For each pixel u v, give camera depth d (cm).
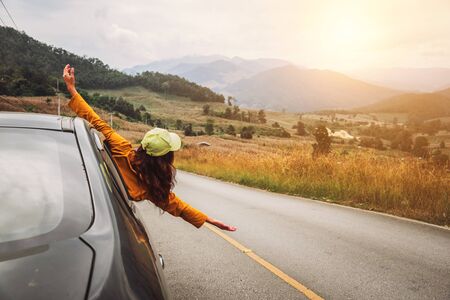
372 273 516
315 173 1410
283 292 448
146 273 156
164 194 276
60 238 147
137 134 13288
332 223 826
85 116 286
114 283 136
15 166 175
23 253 136
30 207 158
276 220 857
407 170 1126
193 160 3133
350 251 617
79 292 126
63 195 169
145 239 189
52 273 130
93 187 180
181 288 451
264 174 1645
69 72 285
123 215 180
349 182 1208
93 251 146
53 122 215
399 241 680
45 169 178
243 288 457
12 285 121
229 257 578
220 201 1152
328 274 511
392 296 443
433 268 541
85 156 196
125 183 269
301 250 620
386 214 934
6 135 193
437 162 1134
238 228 773
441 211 913
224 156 2969
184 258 569
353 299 433
